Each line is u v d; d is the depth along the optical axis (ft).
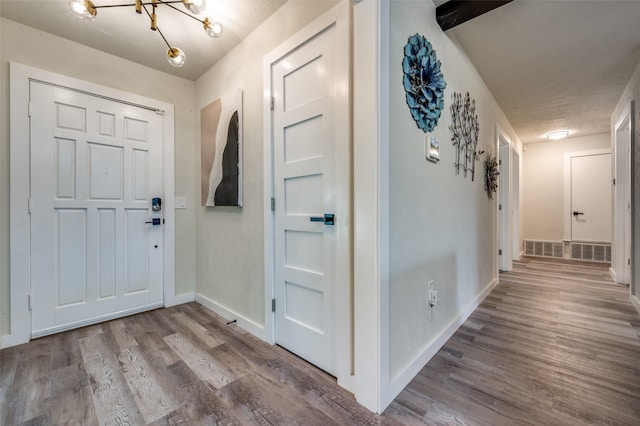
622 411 4.19
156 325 7.57
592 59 8.25
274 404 4.44
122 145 8.22
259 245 6.93
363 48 4.33
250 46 7.13
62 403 4.50
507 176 13.80
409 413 4.21
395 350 4.69
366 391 4.34
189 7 5.21
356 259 4.47
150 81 8.77
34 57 6.86
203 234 9.29
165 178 9.07
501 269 13.87
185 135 9.55
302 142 5.76
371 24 4.23
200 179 9.41
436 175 6.15
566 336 6.67
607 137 15.89
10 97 6.56
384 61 4.29
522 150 18.06
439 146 6.26
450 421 4.04
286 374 5.25
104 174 7.91
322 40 5.28
